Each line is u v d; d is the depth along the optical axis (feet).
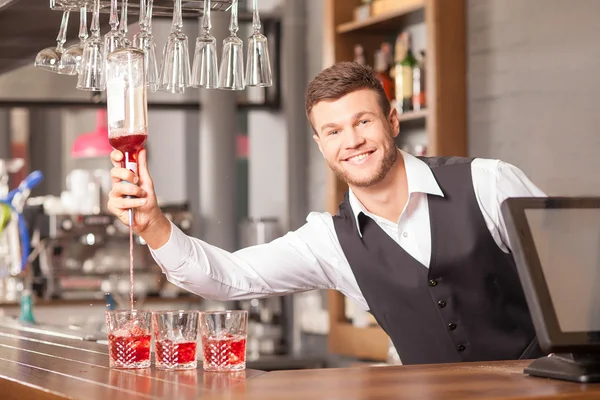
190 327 6.20
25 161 36.09
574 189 12.05
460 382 5.38
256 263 8.15
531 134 12.78
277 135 21.81
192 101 22.75
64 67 7.98
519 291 8.09
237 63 7.61
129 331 6.30
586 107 11.81
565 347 5.29
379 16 14.99
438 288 8.03
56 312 20.66
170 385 5.44
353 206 8.39
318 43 20.38
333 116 7.71
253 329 20.20
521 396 4.83
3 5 8.83
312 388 5.20
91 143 25.96
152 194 6.71
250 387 5.29
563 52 12.19
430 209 8.05
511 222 5.44
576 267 5.43
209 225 22.35
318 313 18.71
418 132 15.35
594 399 4.95
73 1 7.93
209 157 22.33
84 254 21.54
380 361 15.92
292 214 20.86
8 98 20.45
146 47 7.61
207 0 7.66
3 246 20.57
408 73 14.58
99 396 5.08
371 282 8.30
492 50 13.44
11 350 7.90
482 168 8.14
